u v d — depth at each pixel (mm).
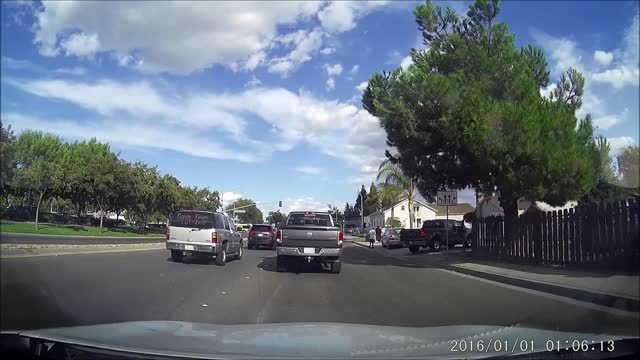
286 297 10805
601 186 20859
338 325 5902
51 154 50719
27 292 9766
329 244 16188
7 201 35812
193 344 4629
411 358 4227
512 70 19141
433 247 30000
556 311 9297
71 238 31078
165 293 10773
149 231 64188
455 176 20766
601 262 14617
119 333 5168
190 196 68812
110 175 46750
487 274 15359
